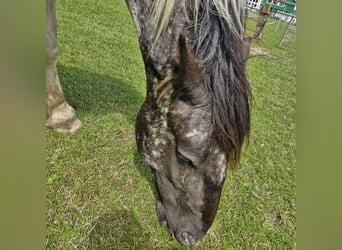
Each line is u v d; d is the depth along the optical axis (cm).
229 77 101
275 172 262
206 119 102
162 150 119
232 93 101
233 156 106
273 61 559
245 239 201
